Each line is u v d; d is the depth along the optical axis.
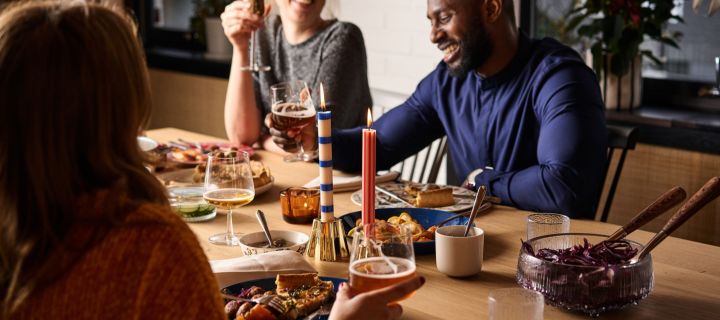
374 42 3.48
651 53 2.84
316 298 1.20
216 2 4.28
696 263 1.42
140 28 4.69
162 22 4.71
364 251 1.06
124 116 0.80
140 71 0.81
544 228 1.44
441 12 2.10
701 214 2.61
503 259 1.45
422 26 3.28
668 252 1.47
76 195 0.79
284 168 2.18
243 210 1.79
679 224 1.20
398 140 2.34
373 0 3.44
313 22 2.67
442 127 2.40
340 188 1.93
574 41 3.07
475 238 1.35
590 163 1.87
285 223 1.70
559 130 1.91
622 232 1.29
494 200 1.83
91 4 0.80
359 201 1.81
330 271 1.41
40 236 0.78
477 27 2.08
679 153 2.62
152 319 0.77
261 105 2.77
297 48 2.69
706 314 1.20
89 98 0.77
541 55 2.10
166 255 0.77
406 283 0.94
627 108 2.86
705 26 2.84
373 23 3.46
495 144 2.18
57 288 0.77
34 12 0.78
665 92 2.93
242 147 2.40
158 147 2.28
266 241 1.51
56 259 0.77
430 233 1.53
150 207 0.79
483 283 1.34
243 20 2.47
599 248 1.25
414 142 2.37
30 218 0.79
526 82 2.09
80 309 0.76
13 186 0.78
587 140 1.89
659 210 1.27
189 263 0.78
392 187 1.93
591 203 1.86
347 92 2.63
